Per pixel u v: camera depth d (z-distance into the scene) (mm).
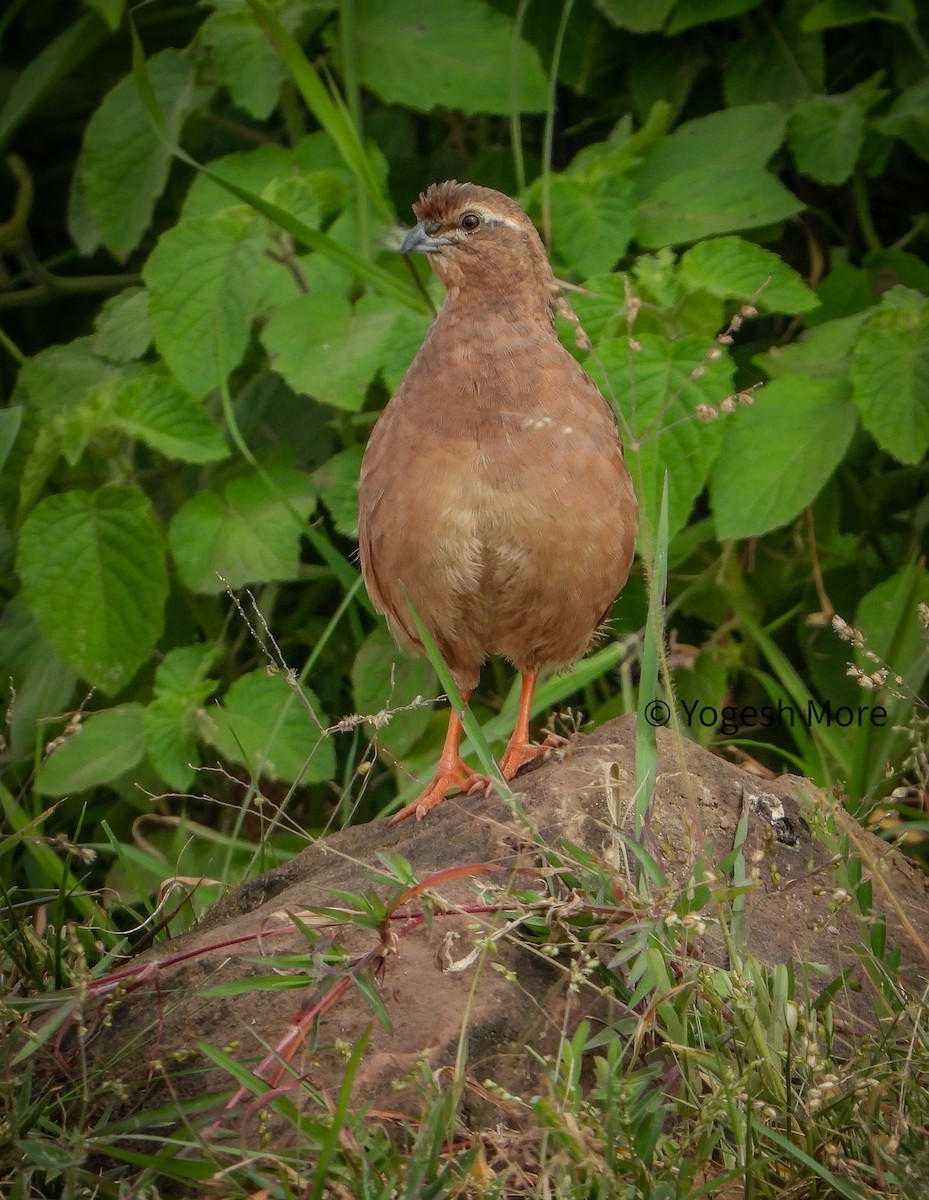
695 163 10719
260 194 10375
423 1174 5059
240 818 8836
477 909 5980
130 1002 6273
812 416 9484
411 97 10523
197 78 11297
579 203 10289
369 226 10336
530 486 7578
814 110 10688
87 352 11086
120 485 9812
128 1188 5223
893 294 9625
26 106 12070
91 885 10773
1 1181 5406
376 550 8016
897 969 6555
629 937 5867
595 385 8289
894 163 11969
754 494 9344
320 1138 5090
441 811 7965
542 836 6723
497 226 7973
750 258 9734
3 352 14367
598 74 11867
